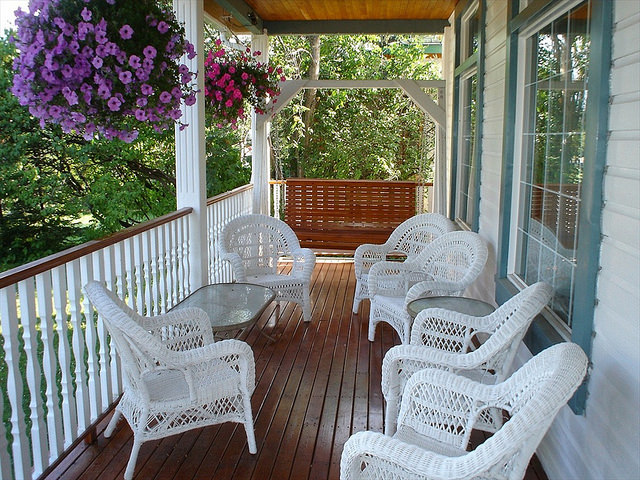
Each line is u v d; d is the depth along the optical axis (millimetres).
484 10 4406
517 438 1588
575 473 2305
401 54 12242
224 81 5125
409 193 7180
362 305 5297
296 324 4750
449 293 3797
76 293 2721
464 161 5676
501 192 3709
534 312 2410
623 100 1932
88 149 9031
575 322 2266
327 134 12273
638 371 1793
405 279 4312
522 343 3195
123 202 9492
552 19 2980
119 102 2643
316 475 2633
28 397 3717
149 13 2725
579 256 2232
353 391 3504
